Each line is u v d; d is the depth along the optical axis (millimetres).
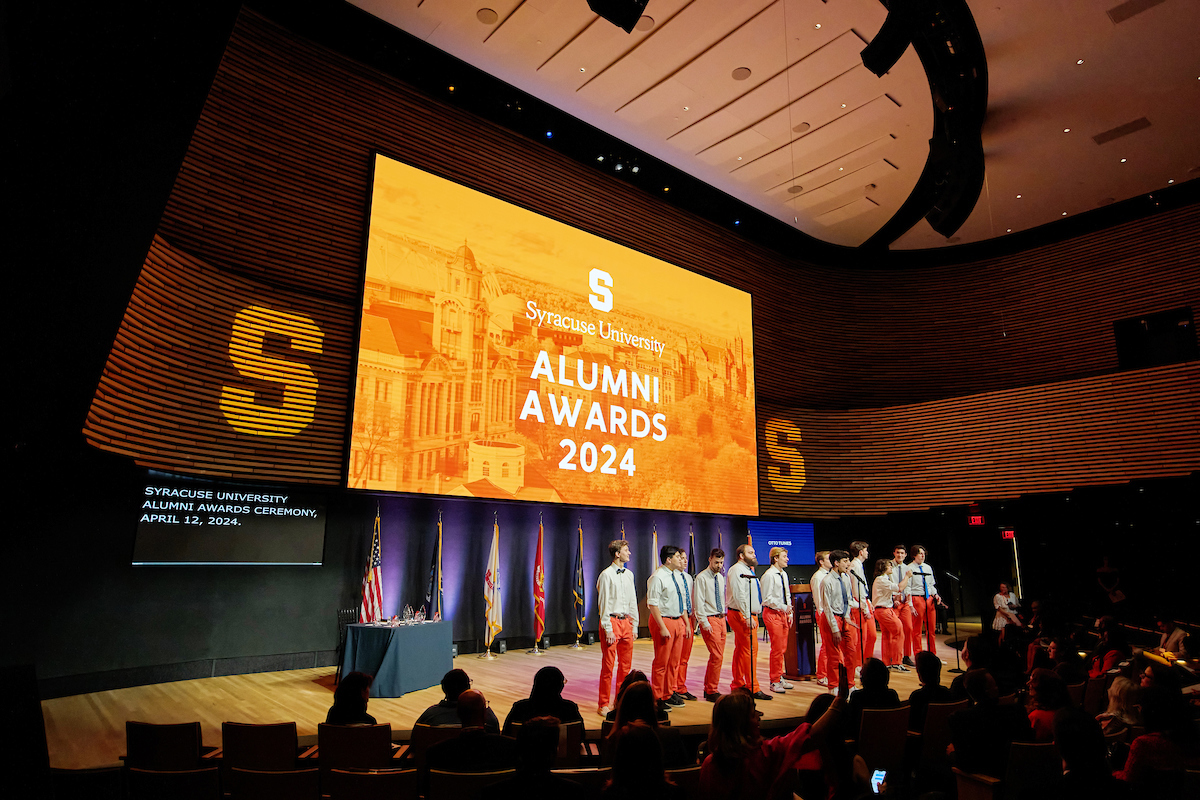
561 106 10500
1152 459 10867
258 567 7812
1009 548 13516
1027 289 14055
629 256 11375
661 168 12047
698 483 11531
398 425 8422
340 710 3572
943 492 12992
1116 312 12930
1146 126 10906
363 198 8883
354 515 8594
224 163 7809
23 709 2326
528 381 9688
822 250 14977
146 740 3289
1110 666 6145
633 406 10883
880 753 3998
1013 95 10211
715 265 13297
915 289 15055
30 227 3836
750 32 9094
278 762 3361
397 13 8734
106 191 3846
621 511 11422
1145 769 2928
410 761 3607
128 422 6543
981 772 3303
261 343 7859
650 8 8727
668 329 11672
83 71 3309
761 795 2498
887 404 14562
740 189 12773
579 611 10133
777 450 13523
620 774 2127
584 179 11500
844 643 7156
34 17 3082
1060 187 12617
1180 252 12414
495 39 9188
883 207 13430
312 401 8148
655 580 6301
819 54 9469
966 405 13039
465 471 8867
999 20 8820
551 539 10484
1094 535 12750
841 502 13875
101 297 4480
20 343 4445
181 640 7164
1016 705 3514
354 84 9078
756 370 13484
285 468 7855
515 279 9836
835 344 14961
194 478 7203
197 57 3584
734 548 12844
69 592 6395
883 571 8297
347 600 8359
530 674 7664
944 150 10914
